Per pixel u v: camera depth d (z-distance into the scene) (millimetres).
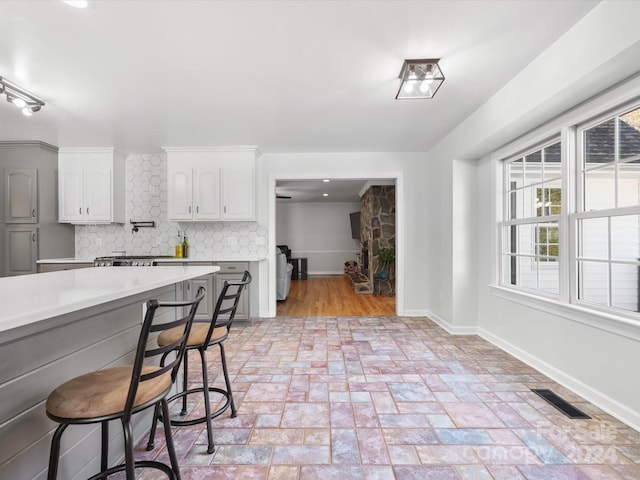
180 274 1791
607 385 2014
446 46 2020
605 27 1633
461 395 2252
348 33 1888
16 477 1051
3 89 2459
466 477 1474
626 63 1651
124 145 4168
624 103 1897
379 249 6703
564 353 2377
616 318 1916
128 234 4586
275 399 2211
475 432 1819
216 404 2148
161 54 2094
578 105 2168
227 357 3010
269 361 2902
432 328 3969
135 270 2023
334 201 10062
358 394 2277
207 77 2396
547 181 2619
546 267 2760
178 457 1620
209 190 4305
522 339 2889
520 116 2369
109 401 1008
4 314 833
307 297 6262
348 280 8648
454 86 2564
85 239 4574
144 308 1809
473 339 3520
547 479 1454
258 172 4578
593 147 2213
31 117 3182
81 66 2230
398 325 4105
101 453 1359
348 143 4102
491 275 3400
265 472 1514
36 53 2072
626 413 1884
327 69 2291
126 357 1657
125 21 1766
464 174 3660
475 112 3068
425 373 2629
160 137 3832
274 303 4582
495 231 3320
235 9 1680
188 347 1653
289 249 9773
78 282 1457
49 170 4137
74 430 1303
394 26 1826
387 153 4520
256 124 3395
